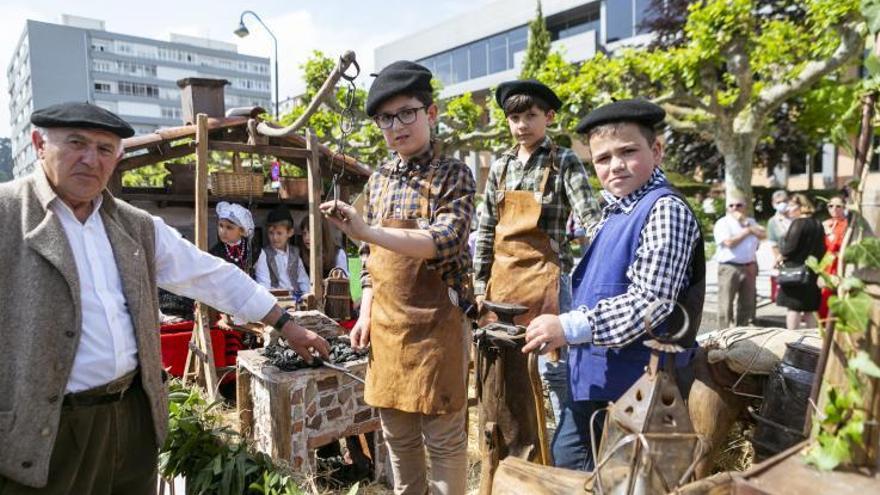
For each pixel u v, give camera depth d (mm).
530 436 1940
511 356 1948
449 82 45312
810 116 18531
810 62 10922
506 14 40250
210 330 4527
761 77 13141
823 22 9594
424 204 2189
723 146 12625
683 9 20188
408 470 2404
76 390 1802
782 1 13711
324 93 3072
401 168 2314
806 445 1166
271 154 4531
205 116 4242
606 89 11430
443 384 2164
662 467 1252
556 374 3316
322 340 2396
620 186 1813
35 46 118312
